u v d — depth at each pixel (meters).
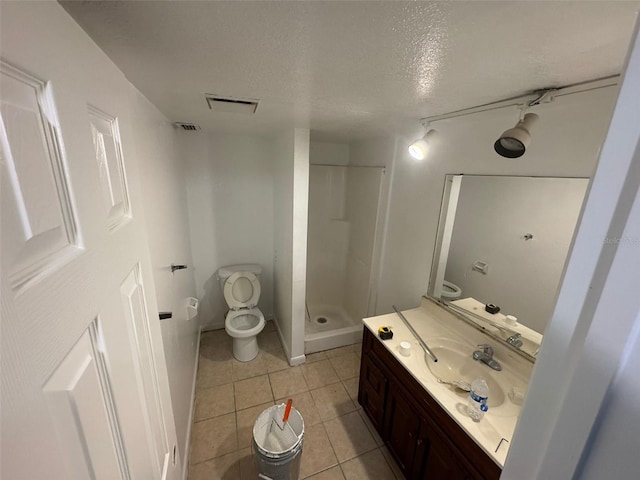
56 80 0.37
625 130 0.26
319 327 2.88
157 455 0.78
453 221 1.65
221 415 1.91
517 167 1.29
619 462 0.26
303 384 2.20
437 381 1.30
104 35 0.62
